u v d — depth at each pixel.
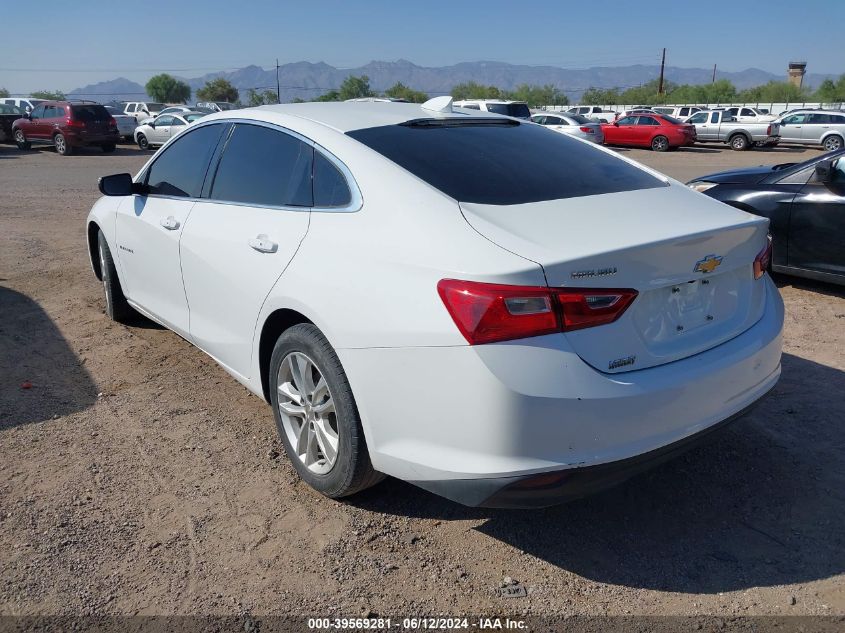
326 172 3.14
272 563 2.77
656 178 3.46
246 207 3.51
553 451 2.39
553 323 2.36
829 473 3.42
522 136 3.61
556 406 2.36
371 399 2.70
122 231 4.68
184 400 4.18
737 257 2.88
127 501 3.15
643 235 2.59
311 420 3.12
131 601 2.55
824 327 5.44
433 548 2.88
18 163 19.89
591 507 3.18
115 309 5.32
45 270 7.13
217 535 2.93
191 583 2.65
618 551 2.88
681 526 3.04
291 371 3.18
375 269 2.69
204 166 3.95
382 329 2.61
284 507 3.13
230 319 3.55
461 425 2.44
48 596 2.57
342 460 2.91
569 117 26.95
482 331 2.35
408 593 2.62
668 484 3.36
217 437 3.74
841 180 5.98
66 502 3.13
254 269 3.29
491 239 2.51
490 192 2.86
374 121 3.38
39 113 23.36
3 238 8.81
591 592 2.64
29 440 3.67
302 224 3.11
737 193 6.52
